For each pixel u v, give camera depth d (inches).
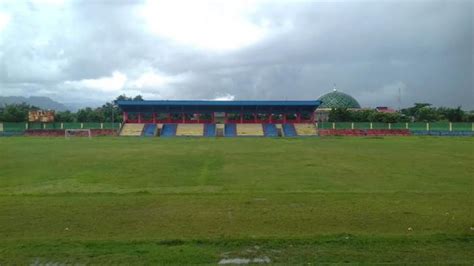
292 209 419.8
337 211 410.0
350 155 1262.3
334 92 4562.0
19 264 266.8
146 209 421.4
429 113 3767.2
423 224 359.6
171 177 787.4
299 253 285.4
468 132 2984.7
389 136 2706.7
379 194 526.0
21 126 3036.4
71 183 716.7
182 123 3189.0
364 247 296.4
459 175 812.6
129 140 2158.0
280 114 3267.7
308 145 1743.4
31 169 910.4
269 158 1162.6
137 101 2987.2
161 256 279.4
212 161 1079.6
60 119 3523.6
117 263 267.9
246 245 301.6
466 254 282.7
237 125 3166.8
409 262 268.1
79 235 328.8
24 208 424.8
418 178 772.0
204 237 321.7
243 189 645.3
